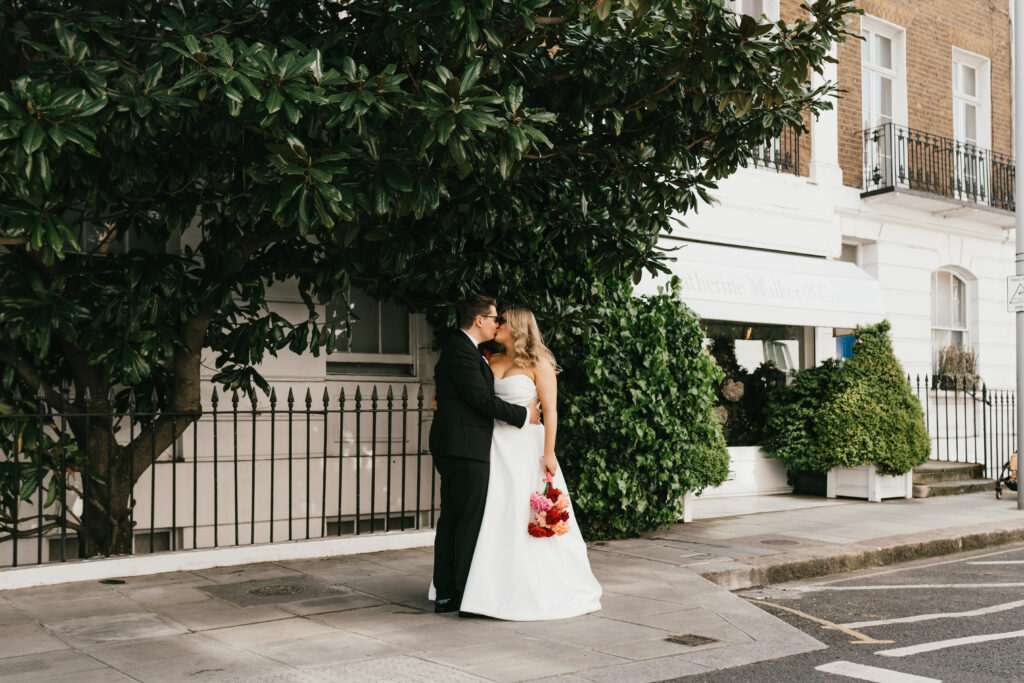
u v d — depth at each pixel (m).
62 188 5.10
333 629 4.91
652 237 6.67
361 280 7.08
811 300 10.84
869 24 13.39
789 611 5.91
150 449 6.45
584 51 5.70
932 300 14.19
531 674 4.15
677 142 6.32
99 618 5.10
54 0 5.09
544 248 7.73
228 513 7.21
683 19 5.32
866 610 5.95
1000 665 4.51
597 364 7.86
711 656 4.53
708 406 8.70
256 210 4.52
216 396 6.47
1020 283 10.69
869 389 11.03
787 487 11.84
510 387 5.27
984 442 12.90
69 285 5.95
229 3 5.45
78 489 6.27
